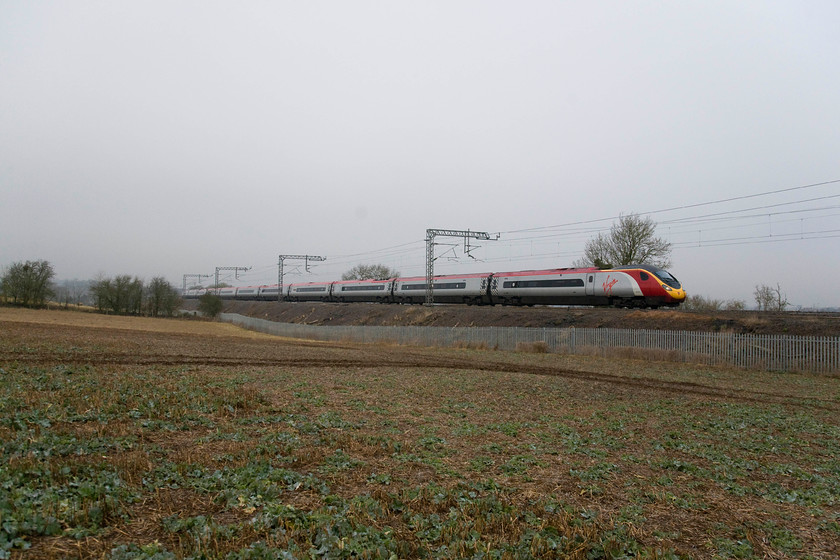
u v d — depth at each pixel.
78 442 9.16
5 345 24.69
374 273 125.38
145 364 21.75
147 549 5.45
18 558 5.09
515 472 9.77
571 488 9.07
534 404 17.52
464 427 13.29
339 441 10.92
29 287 77.19
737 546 7.15
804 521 8.31
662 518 8.07
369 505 7.36
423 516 7.30
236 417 12.84
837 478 10.63
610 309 46.38
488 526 7.12
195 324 75.56
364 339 53.44
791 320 33.84
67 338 31.98
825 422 16.62
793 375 28.11
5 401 11.67
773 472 10.90
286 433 11.23
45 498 6.34
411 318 59.94
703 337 32.78
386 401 16.58
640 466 10.78
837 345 27.81
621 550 6.63
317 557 5.84
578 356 36.16
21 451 8.20
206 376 19.36
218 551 5.67
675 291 45.16
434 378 22.73
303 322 79.06
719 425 15.32
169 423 11.47
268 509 6.89
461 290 61.97
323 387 18.59
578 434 13.20
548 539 6.80
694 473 10.50
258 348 34.59
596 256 65.56
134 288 85.25
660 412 17.08
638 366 30.86
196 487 7.63
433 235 59.56
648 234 61.44
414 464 9.80
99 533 5.89
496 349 42.00
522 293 55.78
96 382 15.73
